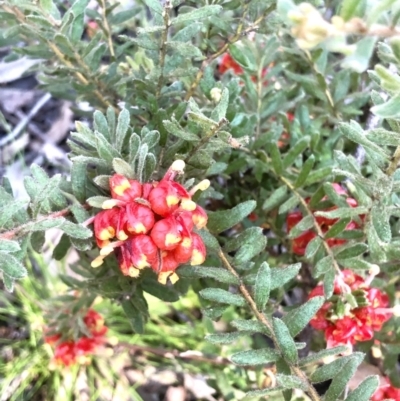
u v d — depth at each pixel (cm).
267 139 24
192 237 17
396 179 19
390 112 14
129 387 32
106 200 16
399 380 23
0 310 34
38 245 20
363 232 21
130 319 22
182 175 19
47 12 20
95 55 23
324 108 27
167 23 18
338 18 12
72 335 27
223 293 18
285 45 27
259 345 29
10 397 32
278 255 28
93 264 17
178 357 32
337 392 15
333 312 20
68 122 42
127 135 20
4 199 18
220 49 22
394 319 24
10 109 43
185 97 23
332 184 22
